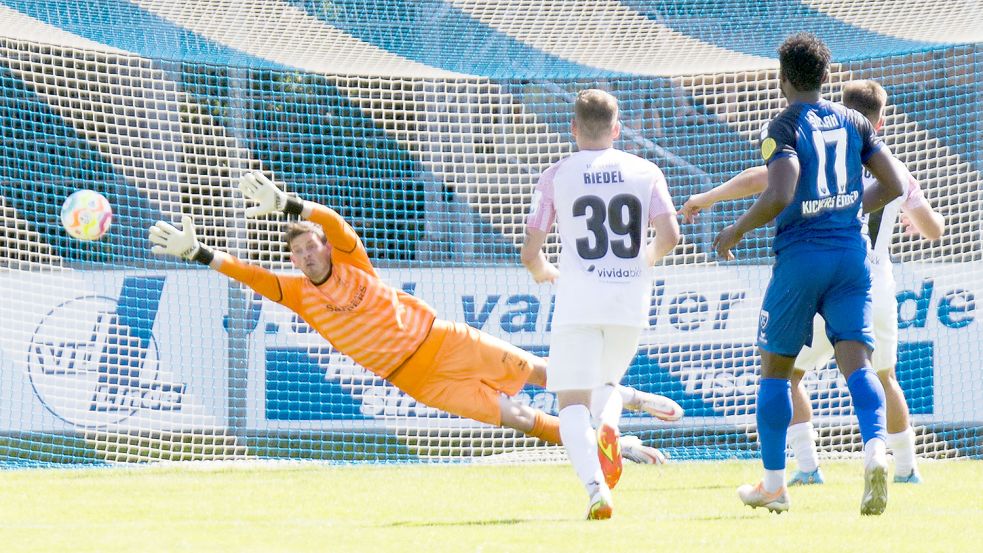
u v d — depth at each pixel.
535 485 23.56
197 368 31.94
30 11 27.08
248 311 32.19
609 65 29.97
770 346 16.67
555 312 17.84
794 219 16.28
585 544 14.29
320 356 31.98
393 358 21.81
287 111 37.66
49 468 27.22
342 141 37.69
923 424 30.62
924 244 33.28
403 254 36.66
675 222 17.72
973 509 17.69
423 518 18.58
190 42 28.64
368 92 39.00
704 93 36.59
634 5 28.39
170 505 20.53
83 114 37.59
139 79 35.34
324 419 31.88
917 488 21.00
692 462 27.70
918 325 30.73
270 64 30.22
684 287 31.70
